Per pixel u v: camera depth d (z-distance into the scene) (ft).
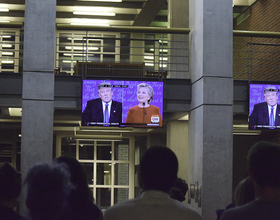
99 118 34.76
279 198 5.84
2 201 6.07
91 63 40.83
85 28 35.91
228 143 33.32
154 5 53.88
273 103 35.99
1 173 6.15
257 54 50.85
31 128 31.76
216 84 33.76
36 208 5.57
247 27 54.80
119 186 57.98
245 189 8.51
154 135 58.03
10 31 62.69
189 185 35.01
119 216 6.09
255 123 35.81
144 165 6.31
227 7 34.63
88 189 8.00
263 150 5.99
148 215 6.05
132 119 35.14
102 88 34.96
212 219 32.19
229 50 34.35
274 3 47.24
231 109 33.71
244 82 36.70
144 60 66.28
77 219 7.54
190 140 36.68
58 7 57.16
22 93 31.94
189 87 36.91
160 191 6.30
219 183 32.73
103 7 56.85
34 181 5.65
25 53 32.35
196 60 35.63
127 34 65.67
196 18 36.01
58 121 43.91
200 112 33.86
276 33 37.29
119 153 58.44
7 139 57.52
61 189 5.72
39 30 32.68
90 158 57.77
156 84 35.60
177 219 6.06
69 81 35.14
